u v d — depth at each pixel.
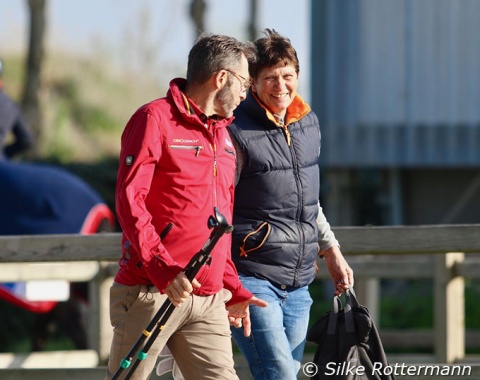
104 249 18.61
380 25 41.84
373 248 18.06
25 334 33.69
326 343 16.28
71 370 18.50
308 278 16.48
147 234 13.74
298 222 16.23
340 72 42.34
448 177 43.16
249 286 15.95
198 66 14.66
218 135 14.97
